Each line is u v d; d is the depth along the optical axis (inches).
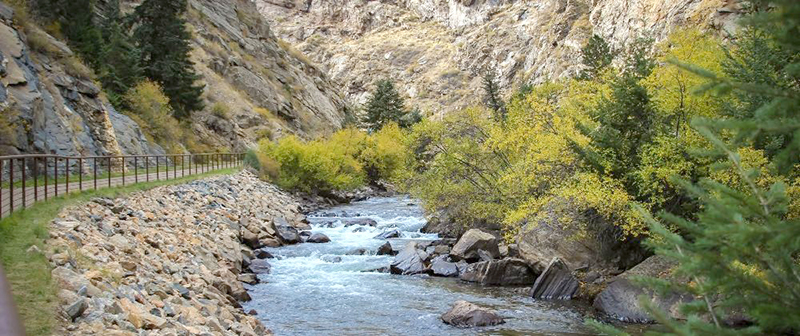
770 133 122.4
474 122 1035.9
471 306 542.3
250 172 1753.2
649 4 3139.8
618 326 510.6
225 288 581.6
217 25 3061.0
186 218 823.7
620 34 3491.6
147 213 711.1
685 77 625.3
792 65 127.9
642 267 580.7
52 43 1343.5
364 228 1208.2
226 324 439.2
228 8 3348.9
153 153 1549.0
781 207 137.3
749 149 489.7
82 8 1627.7
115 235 534.3
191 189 1071.6
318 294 646.5
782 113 120.6
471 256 822.5
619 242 701.9
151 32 1908.2
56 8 1577.3
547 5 6225.4
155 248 585.3
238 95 2591.0
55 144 1047.0
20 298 307.4
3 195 641.6
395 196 2377.0
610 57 1855.3
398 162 2422.5
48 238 427.8
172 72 1894.7
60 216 516.4
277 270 784.3
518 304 606.5
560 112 864.9
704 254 138.3
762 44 521.7
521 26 6491.1
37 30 1328.7
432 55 7760.8
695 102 631.2
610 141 666.2
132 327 330.0
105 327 315.3
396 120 3462.1
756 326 134.6
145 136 1626.5
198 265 603.2
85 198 650.2
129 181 962.7
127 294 384.5
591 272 683.4
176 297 441.4
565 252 721.0
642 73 800.9
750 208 137.3
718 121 126.3
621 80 693.9
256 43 3390.7
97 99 1360.7
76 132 1163.3
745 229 120.9
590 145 700.7
